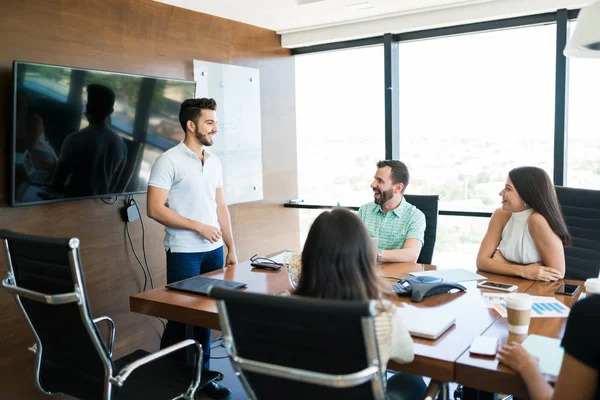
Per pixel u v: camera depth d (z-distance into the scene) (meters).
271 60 4.43
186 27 3.69
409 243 2.79
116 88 3.09
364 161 4.38
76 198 2.99
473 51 3.85
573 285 2.20
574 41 1.58
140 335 3.48
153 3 3.46
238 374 1.42
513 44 3.69
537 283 2.25
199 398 2.99
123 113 3.16
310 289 1.38
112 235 3.28
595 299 1.16
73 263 1.63
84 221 3.12
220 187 3.18
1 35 2.68
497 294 2.10
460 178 3.98
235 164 4.12
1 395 2.79
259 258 2.86
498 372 1.41
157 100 3.35
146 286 3.51
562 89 3.48
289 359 1.32
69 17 2.98
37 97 2.72
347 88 4.42
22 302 1.91
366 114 4.34
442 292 2.12
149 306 2.15
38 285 1.82
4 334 2.79
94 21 3.12
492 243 2.54
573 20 3.50
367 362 1.22
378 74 4.25
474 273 2.43
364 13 3.86
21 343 2.87
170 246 2.93
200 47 3.80
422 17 3.84
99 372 1.79
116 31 3.24
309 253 1.38
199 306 2.04
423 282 2.13
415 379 1.91
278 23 4.16
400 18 3.92
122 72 3.27
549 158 3.61
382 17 3.96
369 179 4.37
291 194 4.73
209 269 3.08
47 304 1.81
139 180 3.34
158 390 1.98
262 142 4.37
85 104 2.94
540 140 3.64
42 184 2.80
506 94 3.75
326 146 4.59
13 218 2.78
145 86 3.26
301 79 4.68
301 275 1.41
